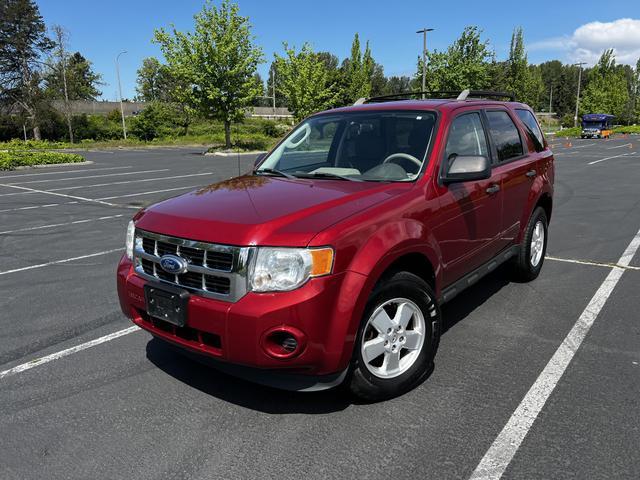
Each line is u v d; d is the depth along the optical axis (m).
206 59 31.64
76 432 2.98
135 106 79.56
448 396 3.26
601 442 2.76
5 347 4.18
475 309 4.77
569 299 5.00
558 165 21.02
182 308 2.90
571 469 2.55
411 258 3.33
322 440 2.84
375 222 3.00
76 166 23.39
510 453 2.68
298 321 2.67
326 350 2.76
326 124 4.36
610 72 80.81
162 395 3.37
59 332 4.47
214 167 22.23
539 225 5.50
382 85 94.19
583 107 81.62
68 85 57.22
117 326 4.59
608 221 9.03
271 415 3.10
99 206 11.49
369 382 3.06
